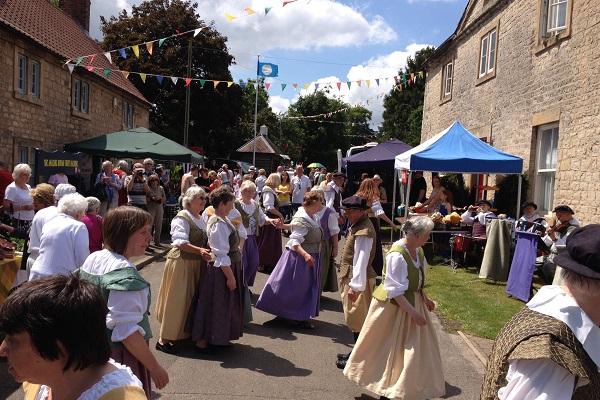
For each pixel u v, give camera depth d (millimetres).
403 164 11609
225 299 5371
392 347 4074
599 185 9312
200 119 35812
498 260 9141
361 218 5258
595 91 9570
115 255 2881
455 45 18156
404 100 50781
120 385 1515
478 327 6586
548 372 1769
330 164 66875
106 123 20250
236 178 19250
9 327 1429
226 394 4500
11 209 7707
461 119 17391
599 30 9484
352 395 4605
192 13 33688
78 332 1446
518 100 12969
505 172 10742
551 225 8875
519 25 12992
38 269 4133
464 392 4777
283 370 5113
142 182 11570
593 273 1789
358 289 5043
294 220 6477
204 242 5461
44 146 15070
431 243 11250
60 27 18766
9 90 13078
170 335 5359
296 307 6438
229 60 34688
